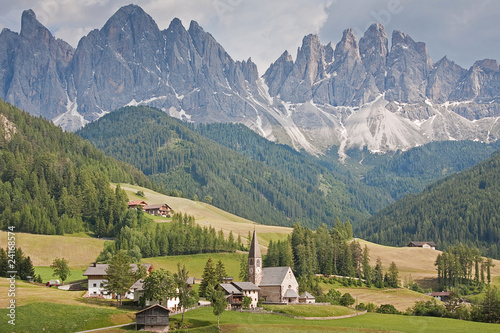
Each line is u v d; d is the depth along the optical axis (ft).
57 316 407.64
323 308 533.96
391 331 434.71
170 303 483.92
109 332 391.86
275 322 454.81
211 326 417.08
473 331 449.89
